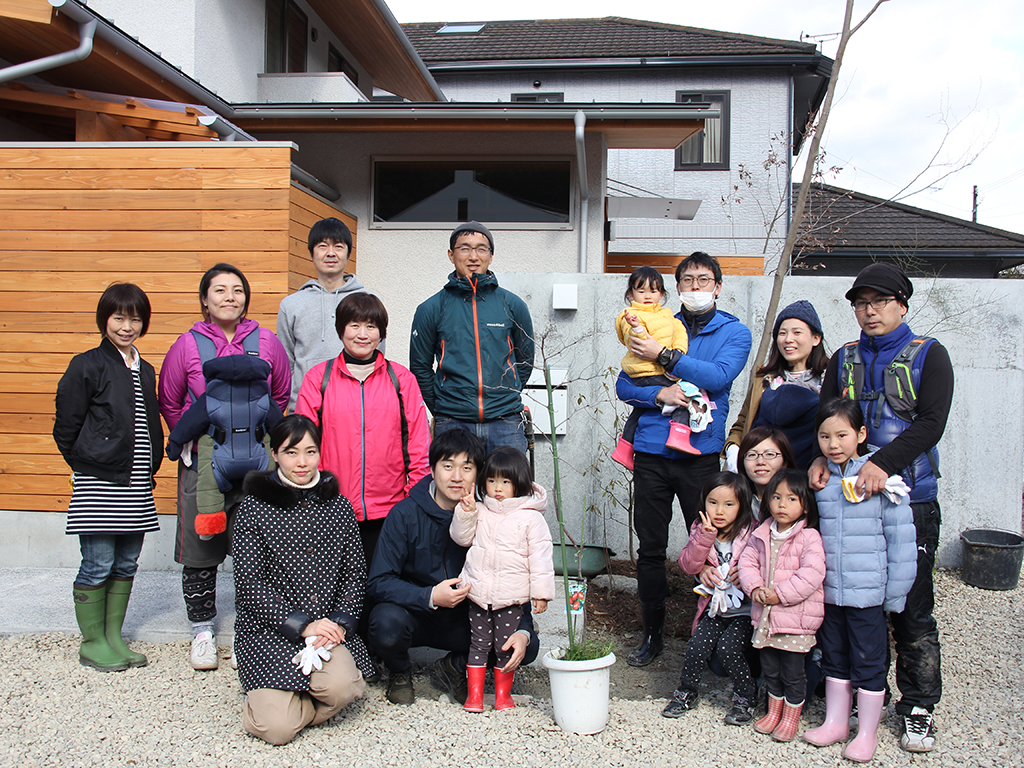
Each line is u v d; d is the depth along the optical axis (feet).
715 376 12.34
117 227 17.54
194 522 11.93
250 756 9.39
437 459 10.97
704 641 10.82
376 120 23.59
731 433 13.35
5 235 17.57
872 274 10.36
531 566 10.67
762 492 11.39
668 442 12.39
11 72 17.60
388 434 11.95
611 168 45.83
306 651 9.86
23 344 17.43
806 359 12.09
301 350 13.60
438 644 11.41
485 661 10.77
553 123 23.31
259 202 17.46
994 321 17.94
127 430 11.91
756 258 32.94
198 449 11.81
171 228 17.53
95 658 11.96
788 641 10.02
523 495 10.98
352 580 10.93
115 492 11.89
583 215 23.91
